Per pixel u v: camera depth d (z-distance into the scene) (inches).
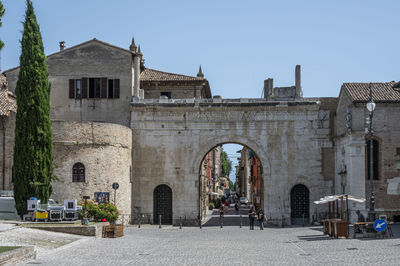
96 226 1175.0
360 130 1627.7
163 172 1822.1
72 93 1903.3
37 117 1423.5
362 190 1615.4
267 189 1803.6
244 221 2063.2
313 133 1813.5
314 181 1802.4
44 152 1427.2
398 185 1243.2
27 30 1444.4
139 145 1834.4
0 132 1620.3
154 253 904.9
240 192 6161.4
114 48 1905.8
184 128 1831.9
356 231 1163.3
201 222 1875.0
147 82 2085.4
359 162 1621.6
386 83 1760.6
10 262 700.0
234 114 1827.0
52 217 1250.6
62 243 1008.2
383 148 1638.8
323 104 1825.8
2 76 1989.4
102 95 1895.9
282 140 1814.7
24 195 1384.1
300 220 1807.3
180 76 2144.4
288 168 1807.3
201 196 2060.8
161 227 1685.5
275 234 1378.0
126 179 1724.9
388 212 1632.6
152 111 1838.1
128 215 1753.2
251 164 3693.4
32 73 1432.1
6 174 1615.4
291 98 1840.6
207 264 757.9
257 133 1819.6
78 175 1556.3
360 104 1633.9
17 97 1434.5
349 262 753.0
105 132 1609.3
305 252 907.4
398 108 1642.5
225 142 1825.8
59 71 1913.1
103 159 1596.9
